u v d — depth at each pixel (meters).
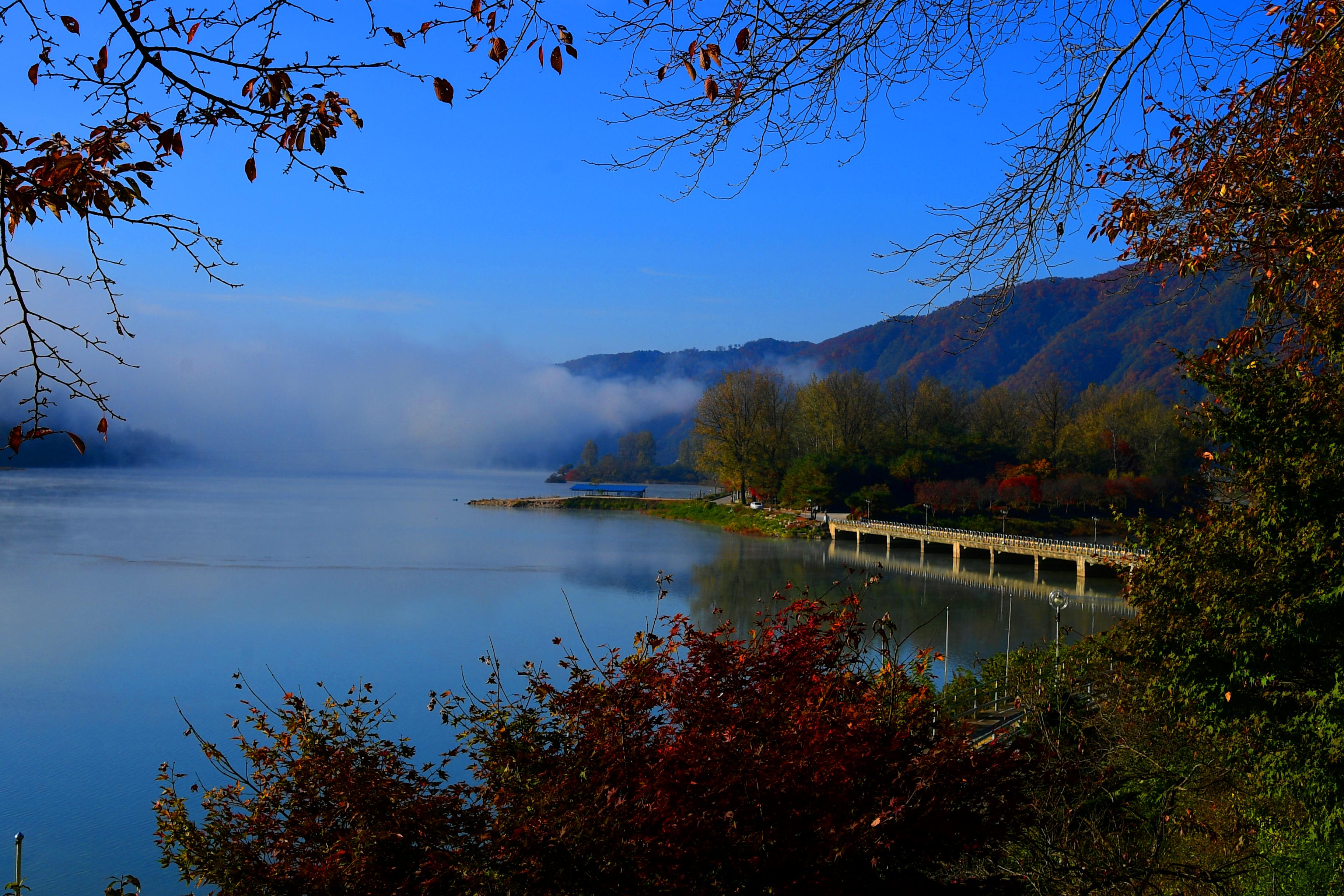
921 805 6.18
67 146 4.50
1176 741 14.91
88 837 22.55
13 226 4.58
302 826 6.57
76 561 68.50
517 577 67.50
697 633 7.27
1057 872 7.30
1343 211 9.12
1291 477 13.28
